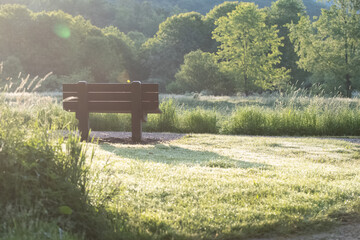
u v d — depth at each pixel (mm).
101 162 5648
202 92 42438
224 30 49281
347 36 36562
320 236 3461
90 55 73438
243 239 3365
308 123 12031
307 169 5992
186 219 3578
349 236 3449
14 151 3119
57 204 3084
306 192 4691
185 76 46562
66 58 68625
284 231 3512
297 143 9180
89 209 3297
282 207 3994
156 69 78562
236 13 47406
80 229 3084
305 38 38031
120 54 79688
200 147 8312
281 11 60500
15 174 3014
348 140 10320
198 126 12117
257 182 4910
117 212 3586
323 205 4168
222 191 4492
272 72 47719
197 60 46031
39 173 3170
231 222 3582
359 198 4438
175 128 12164
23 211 2857
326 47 37812
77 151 3541
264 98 31219
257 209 3949
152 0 193750
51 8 141750
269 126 11977
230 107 28781
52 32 69000
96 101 8938
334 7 36875
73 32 71375
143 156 6738
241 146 8586
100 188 3814
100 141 8711
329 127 12016
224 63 47875
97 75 74812
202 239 3244
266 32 47344
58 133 3680
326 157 7402
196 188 4574
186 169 5625
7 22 67812
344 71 37125
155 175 5137
